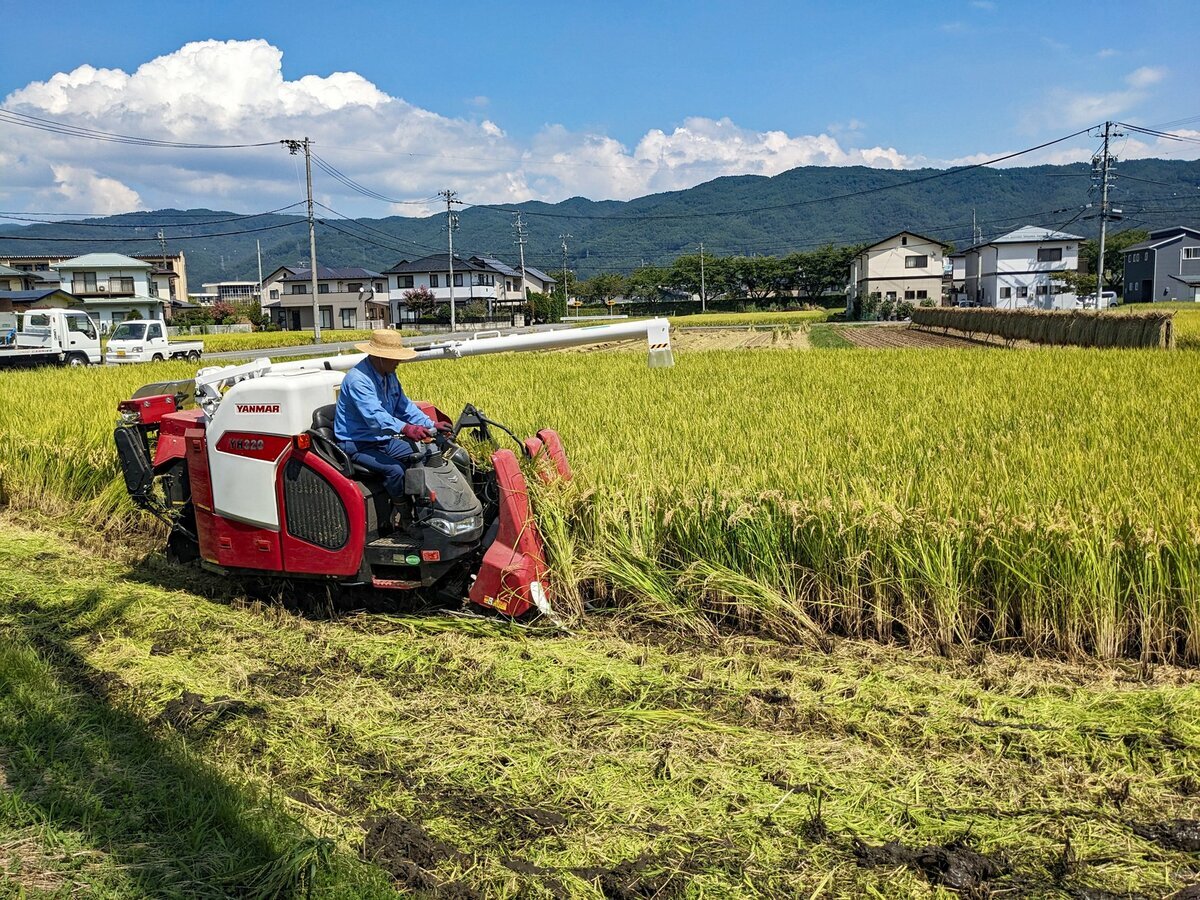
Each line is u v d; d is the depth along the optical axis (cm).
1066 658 471
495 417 869
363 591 550
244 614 559
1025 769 361
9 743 385
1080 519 482
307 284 8025
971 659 472
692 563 535
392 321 8562
